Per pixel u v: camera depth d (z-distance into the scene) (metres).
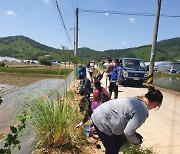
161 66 89.44
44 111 5.89
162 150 6.39
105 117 4.12
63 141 5.84
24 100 7.30
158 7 18.45
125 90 18.66
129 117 3.92
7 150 3.25
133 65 22.16
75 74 26.80
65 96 6.74
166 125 8.86
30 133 6.71
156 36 18.62
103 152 5.92
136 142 3.87
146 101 3.93
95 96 7.34
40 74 42.81
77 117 6.70
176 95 16.91
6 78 31.97
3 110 11.43
